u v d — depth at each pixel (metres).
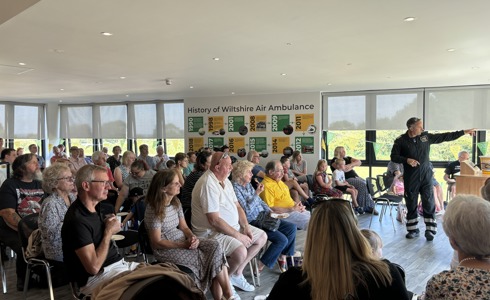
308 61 5.64
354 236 1.51
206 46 4.69
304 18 3.61
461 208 1.62
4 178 6.10
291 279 1.58
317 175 7.09
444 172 8.23
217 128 10.38
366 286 1.43
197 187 3.61
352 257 1.50
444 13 3.48
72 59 5.41
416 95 8.73
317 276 1.47
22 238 3.23
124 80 7.50
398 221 7.05
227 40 4.40
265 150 9.90
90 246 2.38
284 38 4.32
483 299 1.45
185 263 3.06
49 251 3.07
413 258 4.89
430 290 1.57
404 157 5.73
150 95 10.29
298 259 4.43
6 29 3.88
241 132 10.12
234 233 3.50
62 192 3.22
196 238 3.16
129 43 4.51
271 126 9.83
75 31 3.98
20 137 11.82
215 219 3.47
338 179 7.70
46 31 3.97
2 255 3.83
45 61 5.54
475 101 8.27
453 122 8.47
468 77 7.21
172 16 3.51
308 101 9.47
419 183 5.75
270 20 3.66
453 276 1.54
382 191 7.84
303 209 4.83
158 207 3.13
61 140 12.55
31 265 3.20
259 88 8.80
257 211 4.16
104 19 3.58
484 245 1.55
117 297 1.58
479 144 8.36
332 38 4.34
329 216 1.53
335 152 8.23
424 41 4.49
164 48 4.78
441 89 8.52
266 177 4.93
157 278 1.57
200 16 3.52
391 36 4.26
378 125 9.08
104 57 5.29
